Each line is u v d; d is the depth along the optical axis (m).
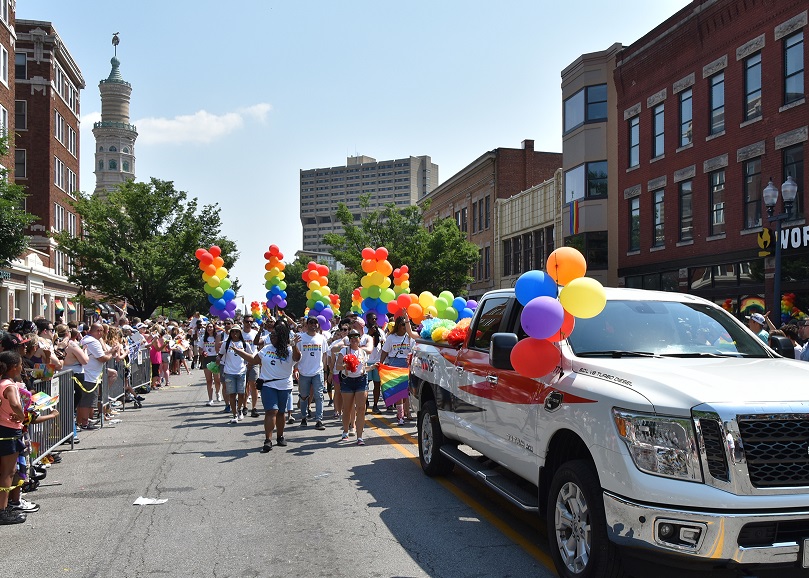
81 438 11.75
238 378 13.20
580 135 30.78
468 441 7.10
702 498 3.93
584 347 5.43
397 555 5.64
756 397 4.12
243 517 6.81
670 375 4.51
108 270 37.22
